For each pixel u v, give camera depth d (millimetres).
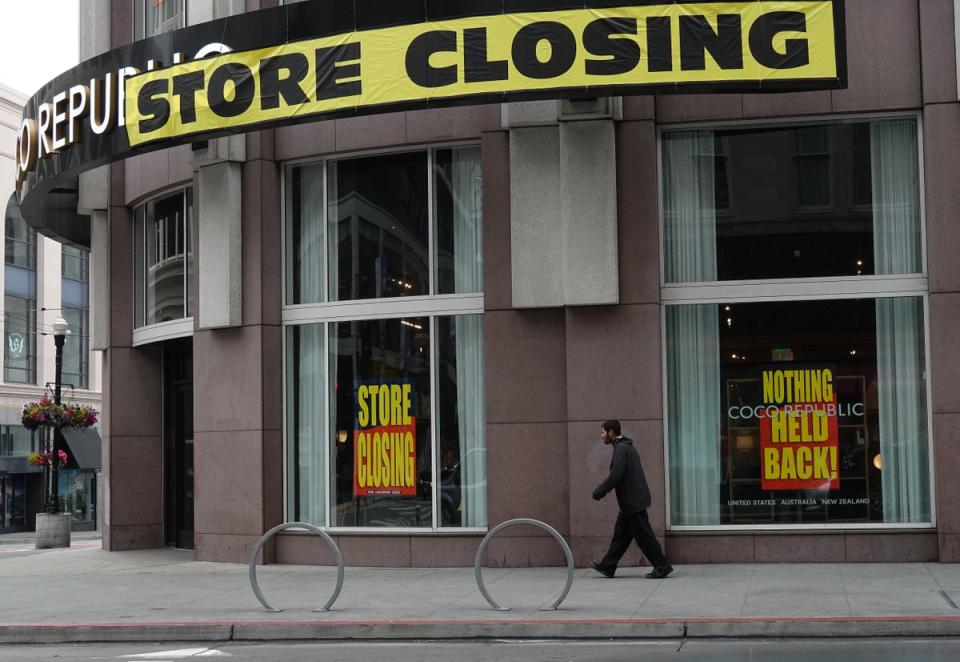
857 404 14609
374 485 15969
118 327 20172
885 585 12125
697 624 10164
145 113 15586
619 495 13398
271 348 16516
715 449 14844
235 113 14852
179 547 20141
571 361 14820
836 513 14547
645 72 13461
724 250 15016
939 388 14047
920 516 14414
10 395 47688
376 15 14172
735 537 14602
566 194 14773
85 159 16547
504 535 15117
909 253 14633
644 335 14680
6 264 48438
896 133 14781
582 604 11438
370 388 16078
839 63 13312
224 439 16734
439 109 15719
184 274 18562
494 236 15367
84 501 51500
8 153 48781
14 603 13172
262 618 11227
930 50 14320
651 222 14773
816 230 14852
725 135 15156
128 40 20234
